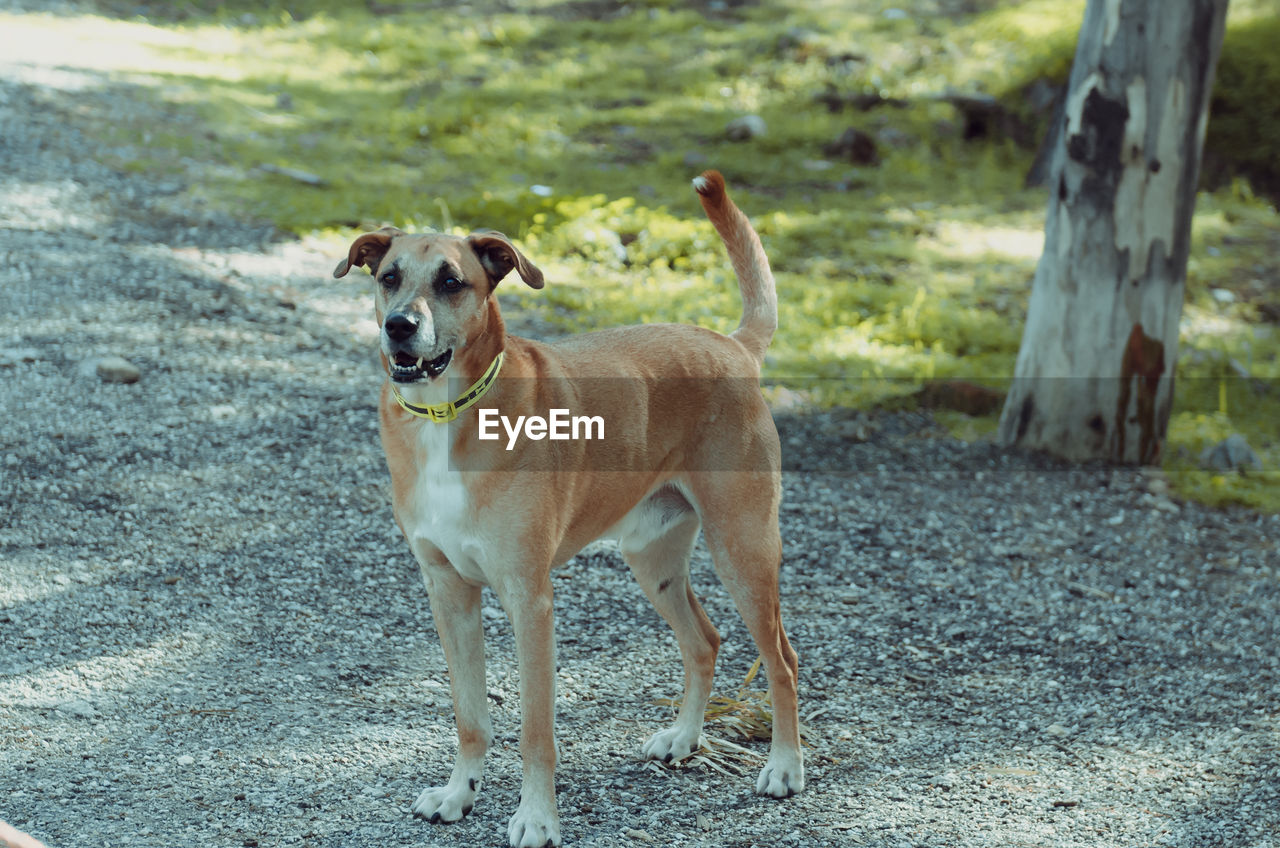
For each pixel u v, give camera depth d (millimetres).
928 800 3611
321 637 4336
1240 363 8023
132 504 5098
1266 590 5379
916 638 4750
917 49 13703
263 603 4520
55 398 5859
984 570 5406
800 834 3389
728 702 4133
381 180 9758
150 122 10469
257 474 5488
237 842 3119
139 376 6207
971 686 4398
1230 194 11289
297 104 11781
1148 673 4574
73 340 6461
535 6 15820
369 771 3547
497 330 3174
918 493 6148
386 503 5398
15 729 3568
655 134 11758
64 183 8742
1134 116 6328
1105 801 3645
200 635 4250
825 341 7816
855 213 10133
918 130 12156
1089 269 6562
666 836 3340
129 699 3809
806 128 11820
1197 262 9555
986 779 3750
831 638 4688
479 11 15625
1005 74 12633
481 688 3393
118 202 8602
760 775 3648
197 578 4637
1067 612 5070
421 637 4426
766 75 13281
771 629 3639
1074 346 6652
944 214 10430
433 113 11742
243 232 8438
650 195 10023
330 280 7914
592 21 15227
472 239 3152
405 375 2998
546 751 3244
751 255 4031
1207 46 6348
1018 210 10672
